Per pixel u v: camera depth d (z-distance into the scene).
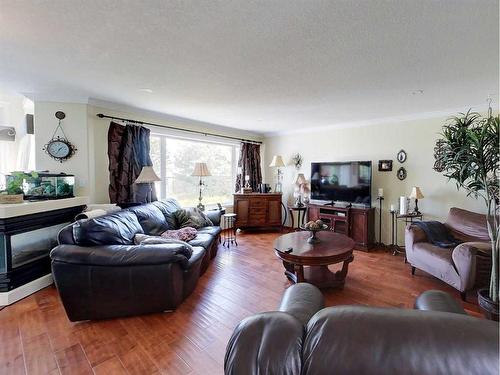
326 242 2.96
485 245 2.46
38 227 2.75
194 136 4.82
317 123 4.84
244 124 4.99
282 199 5.89
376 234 4.45
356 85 2.75
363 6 1.45
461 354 0.53
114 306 2.11
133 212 2.96
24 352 1.76
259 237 5.02
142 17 1.58
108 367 1.62
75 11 1.53
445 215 3.76
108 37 1.83
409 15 1.53
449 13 1.50
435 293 1.33
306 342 0.64
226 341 1.89
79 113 3.35
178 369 1.61
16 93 3.20
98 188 3.55
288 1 1.41
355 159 4.71
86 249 2.05
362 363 0.57
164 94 3.13
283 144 5.84
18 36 1.82
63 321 2.15
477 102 3.33
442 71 2.36
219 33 1.76
